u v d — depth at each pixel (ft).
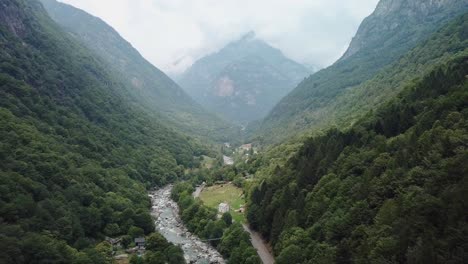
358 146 367.66
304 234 301.84
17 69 567.18
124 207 453.17
